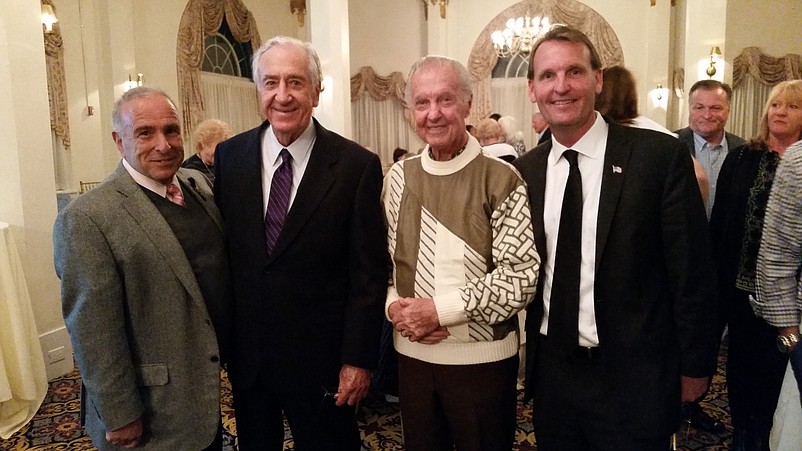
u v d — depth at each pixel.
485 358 1.49
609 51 9.20
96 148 6.37
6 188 3.37
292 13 9.66
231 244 1.67
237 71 8.71
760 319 1.97
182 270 1.50
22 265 3.37
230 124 8.41
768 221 1.43
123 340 1.43
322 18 5.14
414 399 1.57
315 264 1.62
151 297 1.49
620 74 1.82
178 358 1.51
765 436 2.01
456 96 1.47
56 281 3.60
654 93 8.85
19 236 3.38
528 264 1.43
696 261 1.33
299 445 1.74
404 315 1.46
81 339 1.39
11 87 3.30
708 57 5.26
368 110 10.30
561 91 1.36
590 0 9.30
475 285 1.42
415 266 1.53
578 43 1.37
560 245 1.43
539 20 8.75
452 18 10.07
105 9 6.34
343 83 5.18
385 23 10.23
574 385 1.45
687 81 5.51
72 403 3.15
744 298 2.03
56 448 2.66
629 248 1.35
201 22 7.63
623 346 1.37
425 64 1.49
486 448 1.54
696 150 3.08
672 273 1.35
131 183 1.50
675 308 1.36
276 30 9.30
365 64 10.18
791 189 1.36
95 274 1.39
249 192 1.65
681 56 8.70
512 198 1.48
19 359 2.88
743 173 2.08
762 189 1.97
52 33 5.72
